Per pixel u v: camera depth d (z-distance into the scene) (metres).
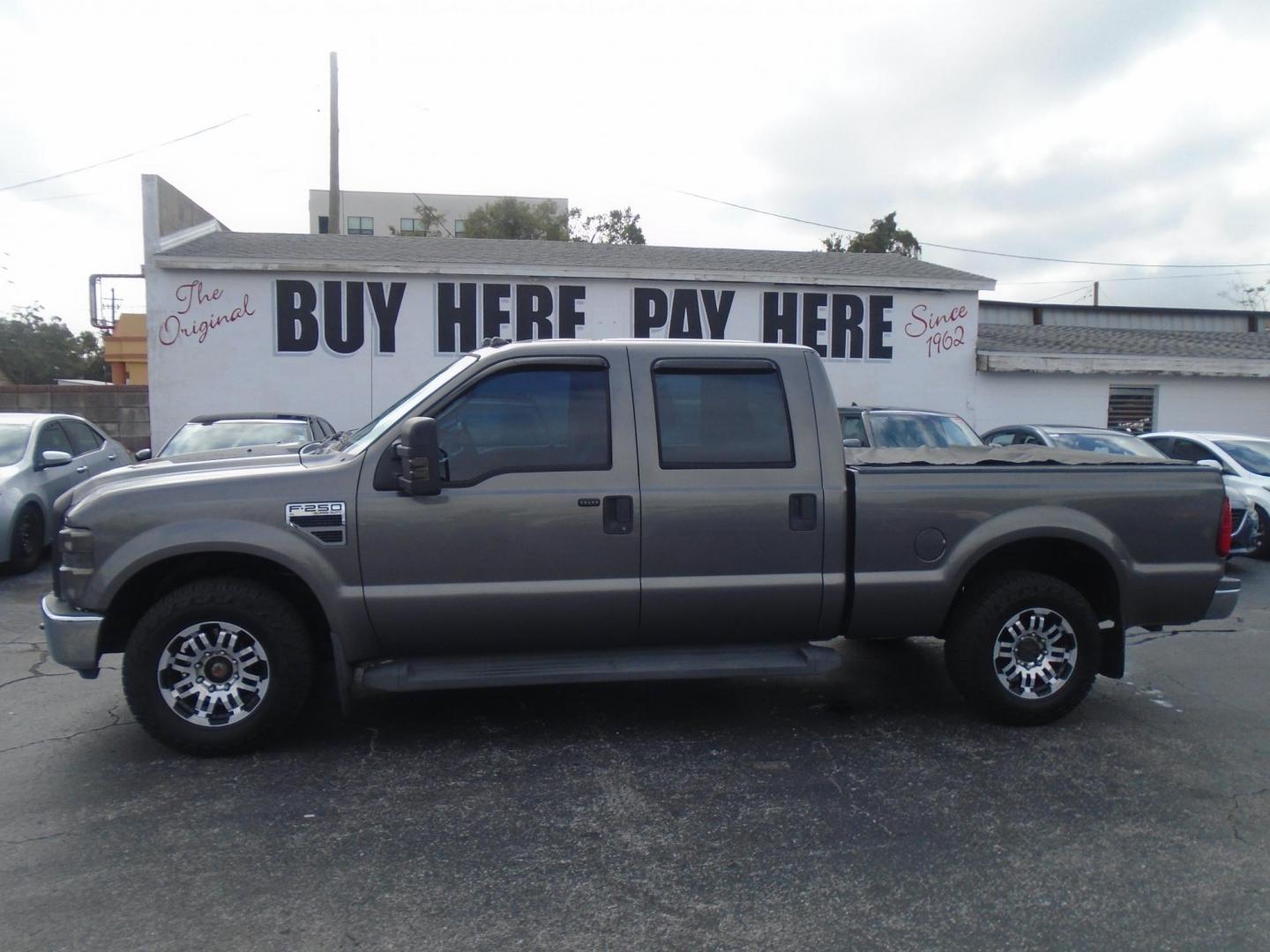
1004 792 4.54
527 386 5.00
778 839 4.02
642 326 16.08
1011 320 24.64
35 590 9.05
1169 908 3.50
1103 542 5.30
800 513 5.09
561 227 45.56
